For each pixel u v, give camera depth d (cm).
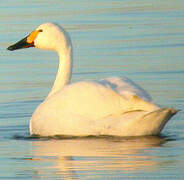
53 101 1505
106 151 1323
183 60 2100
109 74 1992
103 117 1426
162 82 1897
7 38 2400
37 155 1330
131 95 1362
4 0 3106
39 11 2809
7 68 2120
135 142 1380
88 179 1166
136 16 2698
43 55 2278
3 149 1395
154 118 1370
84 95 1452
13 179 1195
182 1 2966
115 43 2312
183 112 1642
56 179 1177
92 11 2809
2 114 1686
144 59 2128
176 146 1345
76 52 2227
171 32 2438
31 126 1541
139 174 1176
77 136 1457
